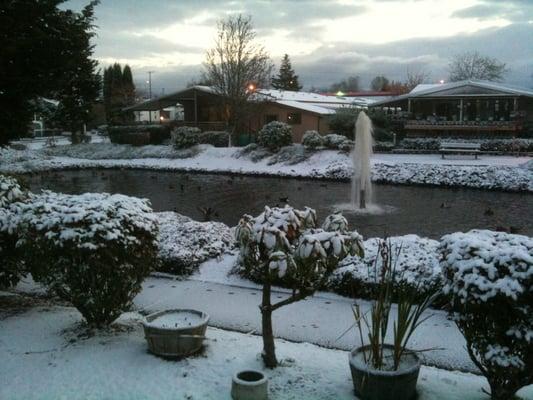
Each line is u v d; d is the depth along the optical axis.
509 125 30.22
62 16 8.68
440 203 16.75
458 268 3.45
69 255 4.64
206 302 6.36
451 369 4.50
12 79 8.00
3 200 5.89
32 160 32.78
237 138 35.31
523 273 3.21
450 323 5.50
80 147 37.53
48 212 4.80
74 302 4.91
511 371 3.33
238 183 23.38
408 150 28.64
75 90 38.38
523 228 12.70
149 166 30.48
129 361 4.28
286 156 27.91
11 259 5.78
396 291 5.90
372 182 22.11
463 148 26.98
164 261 7.59
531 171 20.42
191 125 39.09
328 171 24.52
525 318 3.26
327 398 3.70
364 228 12.87
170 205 17.19
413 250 6.63
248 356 4.41
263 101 35.94
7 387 3.89
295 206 16.41
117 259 4.71
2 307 5.92
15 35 7.91
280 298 6.43
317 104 41.25
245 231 3.85
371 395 3.58
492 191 19.69
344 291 6.46
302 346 4.86
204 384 3.90
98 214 4.68
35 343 4.71
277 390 3.81
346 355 4.64
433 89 32.31
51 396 3.75
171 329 4.22
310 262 3.65
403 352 3.92
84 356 4.38
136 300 6.44
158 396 3.73
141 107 42.00
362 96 64.00
